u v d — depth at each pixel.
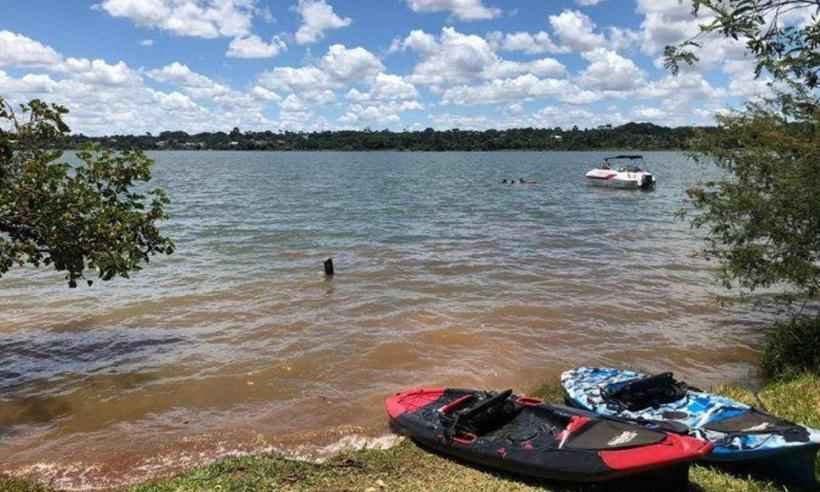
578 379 9.73
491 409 7.96
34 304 15.54
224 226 29.91
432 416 8.55
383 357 11.93
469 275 19.05
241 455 8.16
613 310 15.18
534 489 6.86
